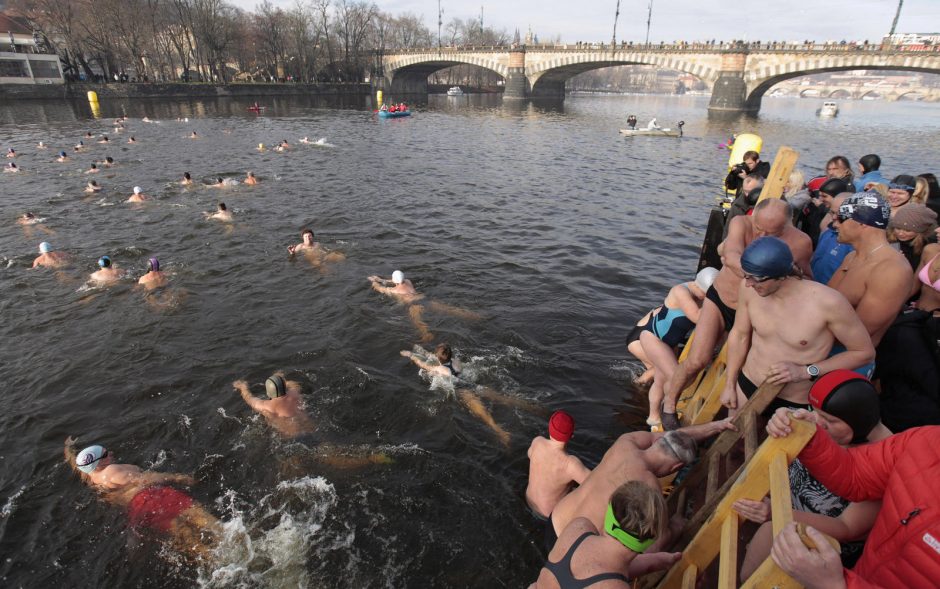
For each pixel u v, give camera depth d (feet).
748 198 23.12
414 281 37.96
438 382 25.53
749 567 9.98
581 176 81.92
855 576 6.50
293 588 15.71
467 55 289.33
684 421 18.34
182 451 21.26
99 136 111.96
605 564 8.27
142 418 23.17
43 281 37.06
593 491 12.55
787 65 198.08
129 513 18.37
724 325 16.34
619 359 27.78
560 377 26.09
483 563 16.39
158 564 16.57
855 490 8.15
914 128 176.96
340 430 22.44
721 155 107.14
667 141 129.39
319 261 41.32
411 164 89.10
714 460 11.75
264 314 32.60
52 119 145.18
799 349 11.50
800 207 22.85
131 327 30.94
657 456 11.93
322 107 223.71
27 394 24.80
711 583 11.74
